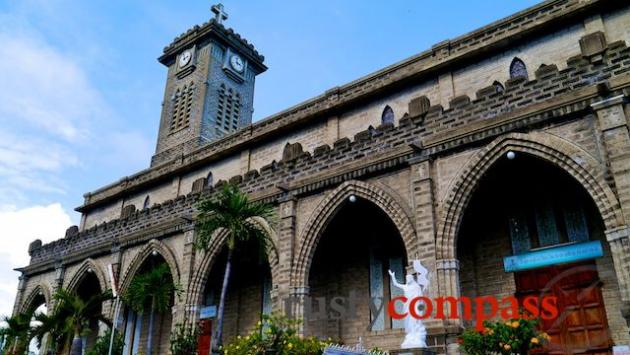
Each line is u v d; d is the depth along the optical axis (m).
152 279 27.23
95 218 46.62
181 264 29.41
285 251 24.09
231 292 30.91
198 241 26.02
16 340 31.97
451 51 29.28
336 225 26.02
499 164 19.95
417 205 20.62
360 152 23.73
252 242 27.20
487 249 22.27
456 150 20.55
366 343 24.30
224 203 22.67
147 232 32.09
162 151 53.88
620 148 16.67
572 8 25.12
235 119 56.75
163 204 32.59
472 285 22.05
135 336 34.81
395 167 22.11
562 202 20.97
